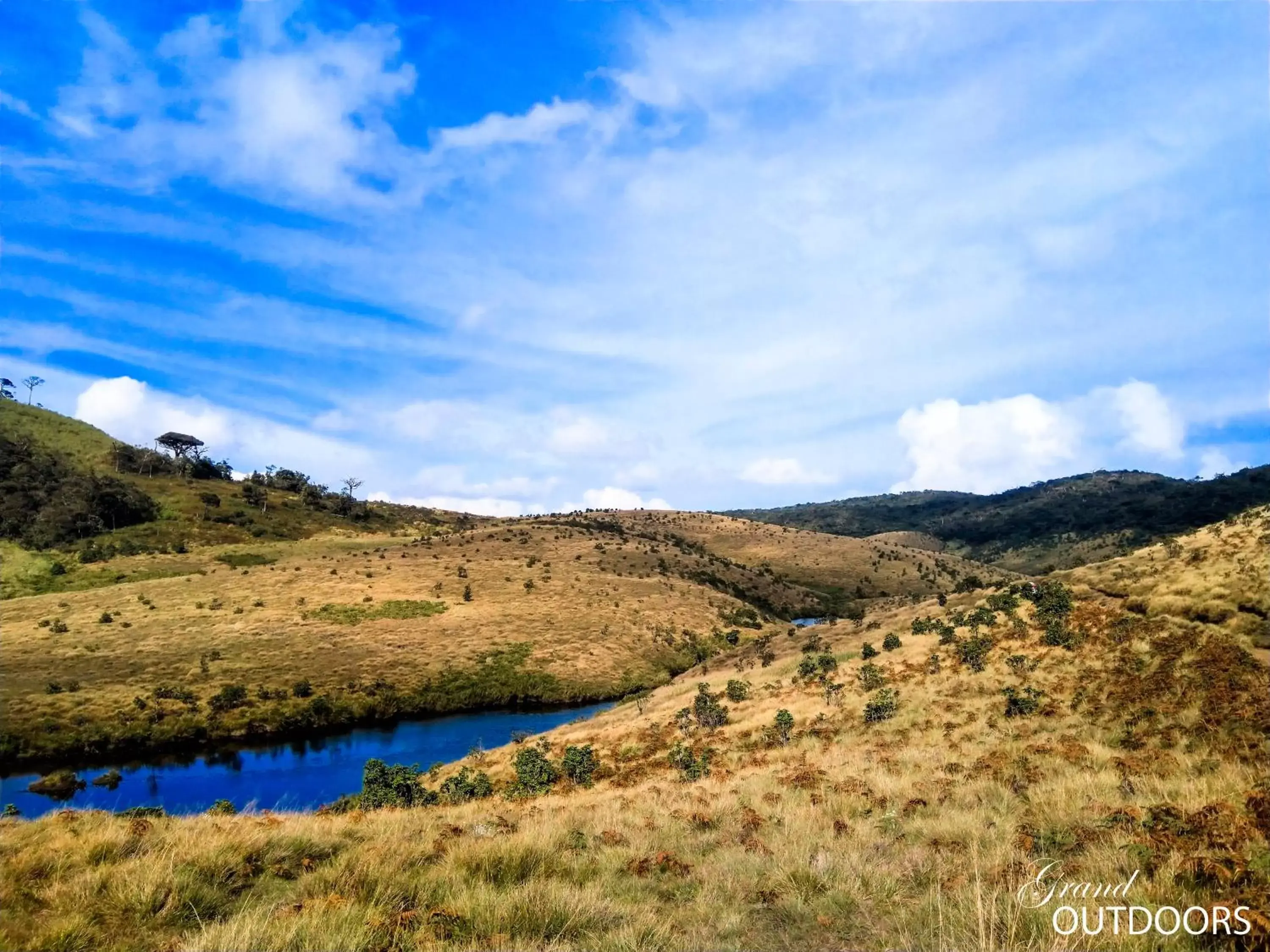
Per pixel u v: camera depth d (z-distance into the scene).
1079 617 27.53
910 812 10.52
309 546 129.88
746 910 6.50
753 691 35.56
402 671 64.06
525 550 127.75
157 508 140.88
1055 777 12.32
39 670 55.78
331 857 8.15
